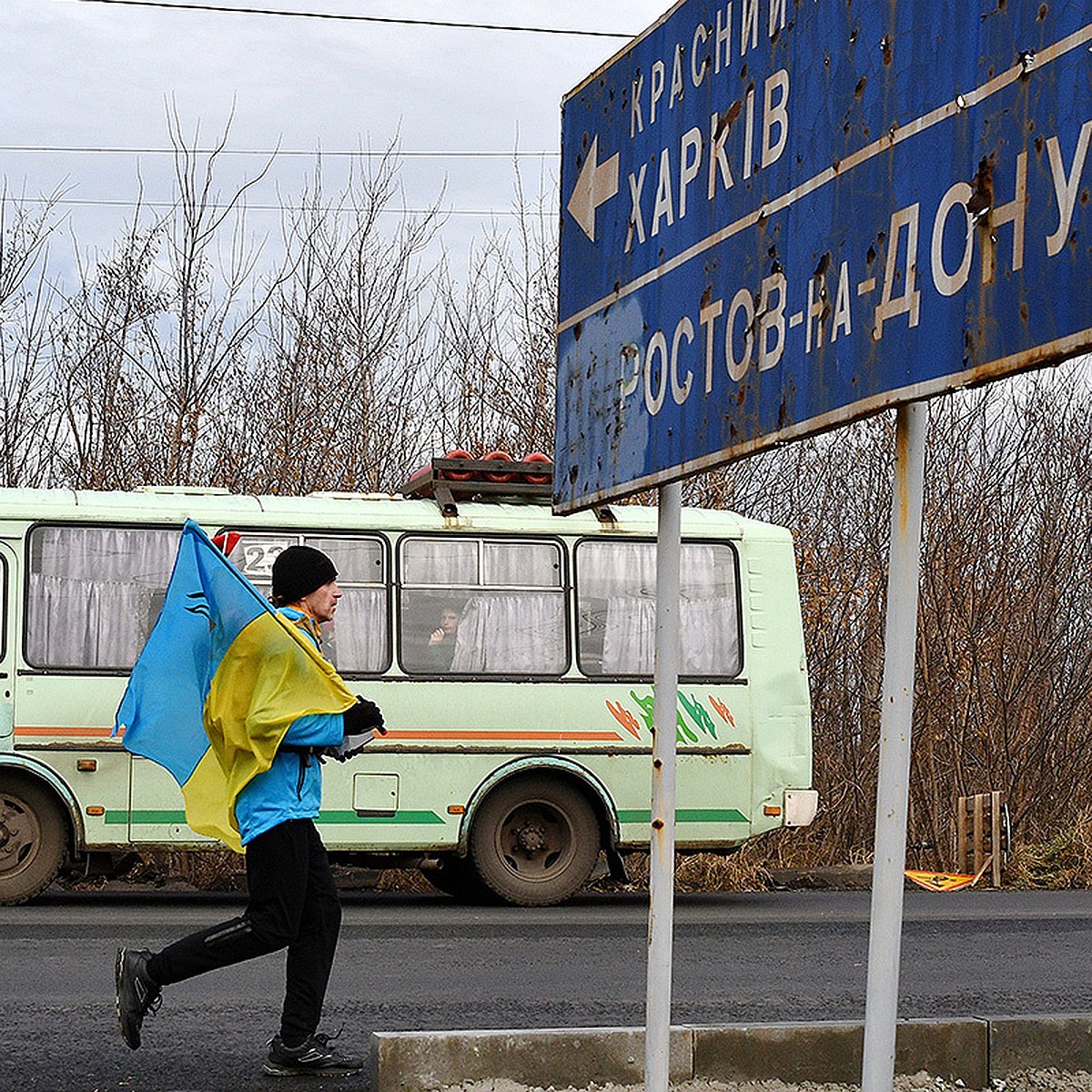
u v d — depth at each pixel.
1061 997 9.02
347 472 19.36
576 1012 8.22
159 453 19.03
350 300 20.16
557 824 13.51
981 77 3.30
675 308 4.65
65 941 10.33
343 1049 7.20
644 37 4.96
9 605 12.62
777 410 4.05
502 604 13.51
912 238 3.51
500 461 13.83
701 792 13.58
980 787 19.38
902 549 3.88
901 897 3.87
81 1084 6.50
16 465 18.86
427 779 13.13
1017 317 3.14
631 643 13.70
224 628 6.51
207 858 15.25
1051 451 21.25
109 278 19.39
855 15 3.78
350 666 13.15
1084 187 2.98
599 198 5.24
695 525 14.00
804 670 13.98
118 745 12.59
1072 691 19.95
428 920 12.09
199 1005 8.18
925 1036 6.44
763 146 4.20
